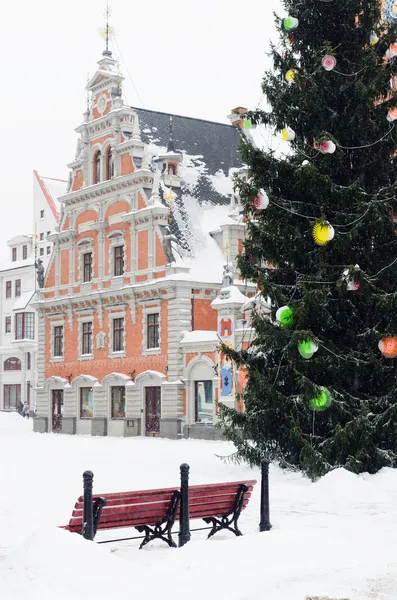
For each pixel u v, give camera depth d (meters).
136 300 47.06
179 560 10.22
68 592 8.09
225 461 22.73
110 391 49.00
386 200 20.52
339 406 20.05
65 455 31.09
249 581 9.03
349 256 20.95
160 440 42.00
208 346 41.72
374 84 21.03
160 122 51.94
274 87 22.33
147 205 46.62
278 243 21.59
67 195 53.38
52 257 55.47
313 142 22.09
